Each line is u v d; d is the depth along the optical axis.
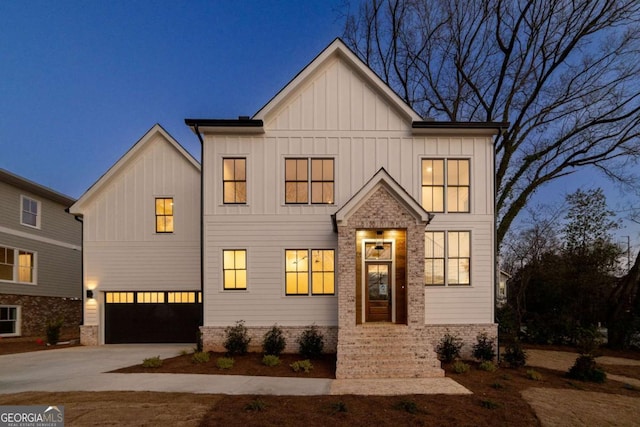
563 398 8.33
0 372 10.12
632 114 17.44
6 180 18.80
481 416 6.94
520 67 19.25
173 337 15.64
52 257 22.06
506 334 17.25
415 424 6.46
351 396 7.79
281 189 12.93
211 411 6.75
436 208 13.08
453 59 21.36
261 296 12.62
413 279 11.31
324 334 12.50
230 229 12.80
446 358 11.46
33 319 20.38
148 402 7.25
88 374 9.76
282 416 6.58
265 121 13.02
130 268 15.62
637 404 8.25
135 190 15.81
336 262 12.76
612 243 19.62
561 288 18.89
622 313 17.47
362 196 11.37
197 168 15.76
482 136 13.26
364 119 13.15
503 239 19.98
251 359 11.45
